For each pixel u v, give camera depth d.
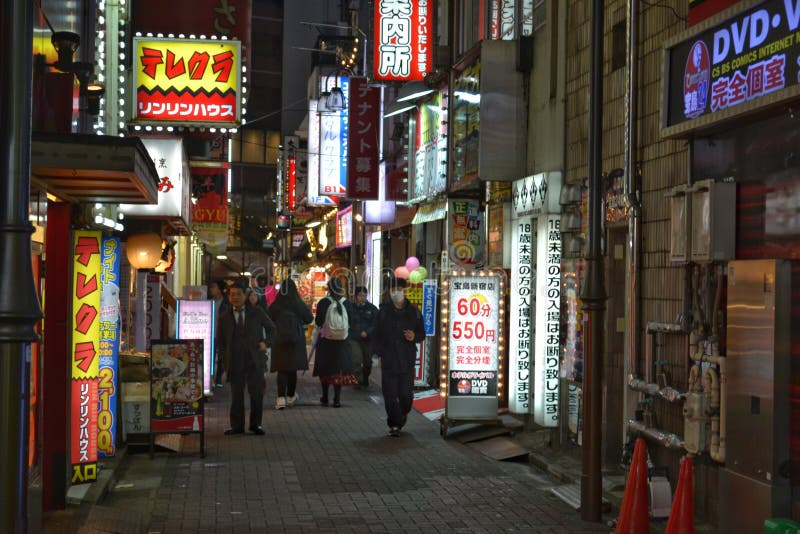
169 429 10.84
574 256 11.03
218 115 11.87
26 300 3.33
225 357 13.11
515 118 13.23
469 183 14.11
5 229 3.33
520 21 13.86
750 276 6.52
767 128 6.85
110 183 7.40
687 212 7.64
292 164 42.75
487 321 12.70
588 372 8.09
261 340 12.74
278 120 67.88
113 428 10.15
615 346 10.06
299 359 15.50
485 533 7.63
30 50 3.43
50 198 8.12
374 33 17.47
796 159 6.43
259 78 67.31
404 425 13.84
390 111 19.97
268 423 13.91
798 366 6.13
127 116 11.76
